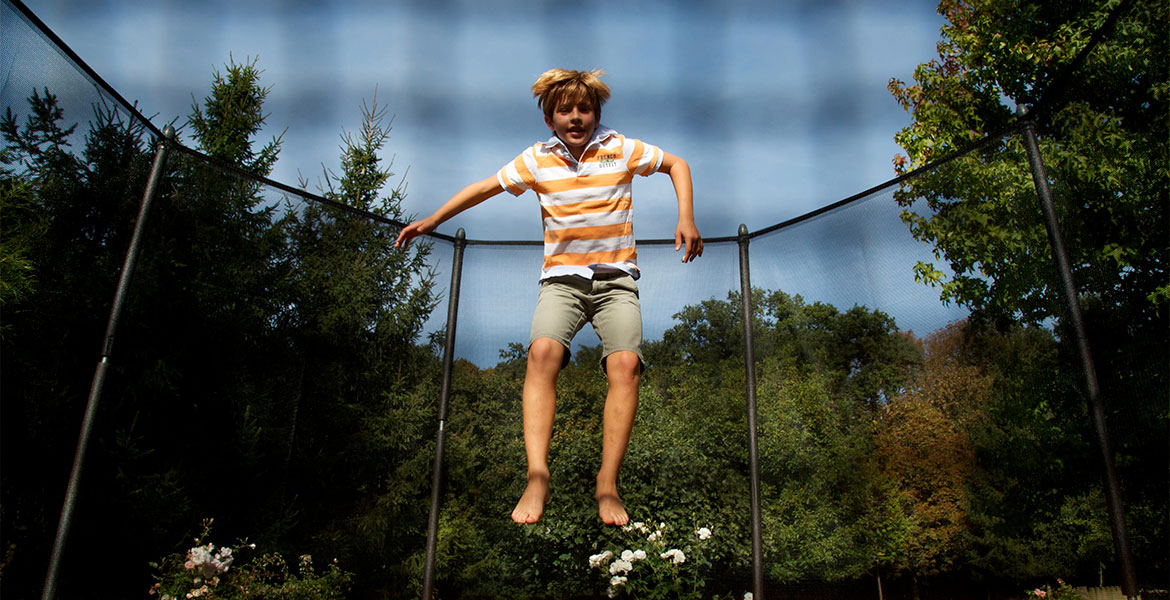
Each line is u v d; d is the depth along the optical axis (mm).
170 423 2086
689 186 1708
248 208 2398
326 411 2525
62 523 1736
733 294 2906
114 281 1908
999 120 5031
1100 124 1691
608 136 1735
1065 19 4441
